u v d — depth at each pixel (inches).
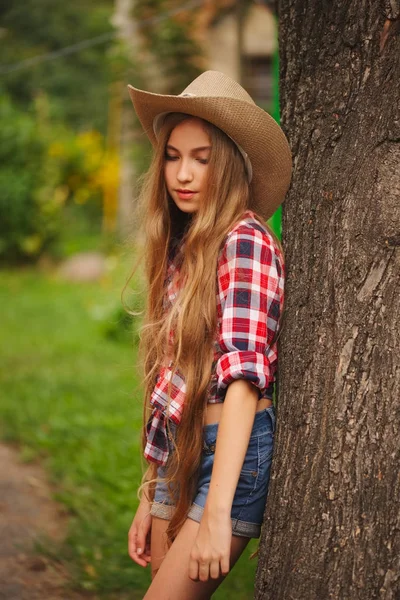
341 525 77.0
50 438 199.8
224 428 74.7
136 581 128.5
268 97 492.7
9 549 140.4
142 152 501.4
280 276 80.7
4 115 547.5
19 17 813.2
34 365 284.4
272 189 85.4
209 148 81.1
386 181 78.2
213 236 79.9
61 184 558.9
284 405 82.2
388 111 78.4
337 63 81.6
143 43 488.4
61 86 783.1
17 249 534.9
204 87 82.6
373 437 76.7
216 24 488.7
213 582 80.5
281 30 88.9
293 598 78.4
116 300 353.7
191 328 79.0
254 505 82.6
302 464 79.7
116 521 149.9
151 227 87.2
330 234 81.0
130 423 210.4
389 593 75.1
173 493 84.3
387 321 77.3
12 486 172.1
